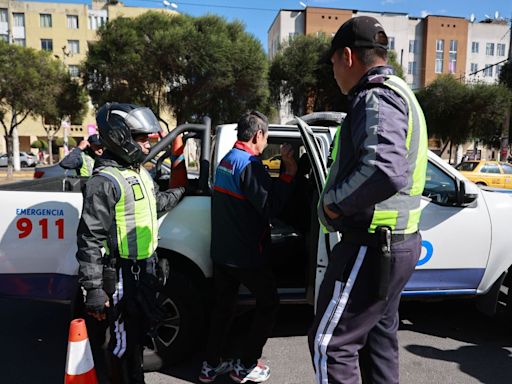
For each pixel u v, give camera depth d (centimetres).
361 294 168
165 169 514
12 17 4353
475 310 399
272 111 2241
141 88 1811
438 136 2817
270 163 349
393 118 150
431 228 305
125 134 209
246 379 272
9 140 2058
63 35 4425
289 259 348
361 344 177
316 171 244
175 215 284
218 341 270
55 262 267
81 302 270
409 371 290
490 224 314
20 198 265
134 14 4506
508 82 2655
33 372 290
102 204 203
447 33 5112
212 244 259
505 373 289
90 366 197
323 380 175
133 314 219
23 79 1938
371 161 144
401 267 170
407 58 5109
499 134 2742
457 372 290
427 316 385
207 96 1856
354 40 167
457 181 303
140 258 218
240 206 245
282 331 351
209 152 316
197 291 283
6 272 265
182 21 1775
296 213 315
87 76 1817
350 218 168
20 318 379
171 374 284
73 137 4359
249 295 305
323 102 2225
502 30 5366
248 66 1758
